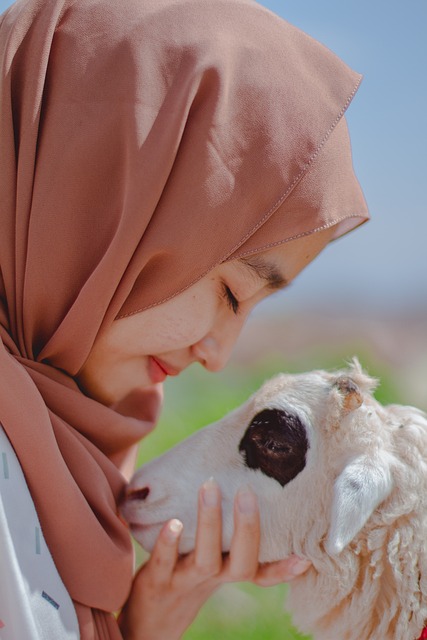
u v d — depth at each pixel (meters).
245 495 2.35
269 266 2.49
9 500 2.00
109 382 2.52
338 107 2.50
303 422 2.59
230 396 6.64
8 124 2.21
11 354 2.23
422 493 2.51
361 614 2.57
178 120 2.25
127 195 2.23
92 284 2.22
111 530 2.27
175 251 2.30
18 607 1.92
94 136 2.25
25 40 2.28
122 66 2.27
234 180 2.33
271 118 2.38
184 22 2.36
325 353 9.51
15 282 2.27
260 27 2.47
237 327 2.60
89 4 2.35
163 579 2.39
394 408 2.76
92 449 2.35
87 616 2.17
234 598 3.99
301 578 2.68
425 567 2.49
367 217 2.73
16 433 2.05
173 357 2.56
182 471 2.61
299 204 2.44
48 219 2.24
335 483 2.44
